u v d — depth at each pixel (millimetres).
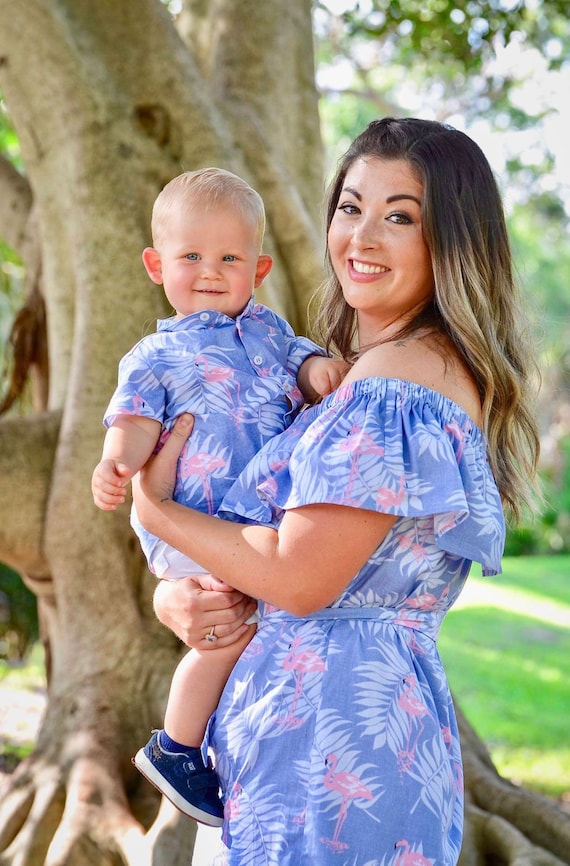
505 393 2236
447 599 2184
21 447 4465
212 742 2164
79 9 4598
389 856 1958
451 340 2213
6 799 4020
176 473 2268
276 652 2104
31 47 4512
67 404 4465
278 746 2027
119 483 2186
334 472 2016
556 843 3936
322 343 2713
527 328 2377
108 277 4434
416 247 2201
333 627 2082
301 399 2428
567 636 11922
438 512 2006
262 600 2133
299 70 5590
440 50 7910
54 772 4004
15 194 5652
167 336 2344
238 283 2453
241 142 4914
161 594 2303
